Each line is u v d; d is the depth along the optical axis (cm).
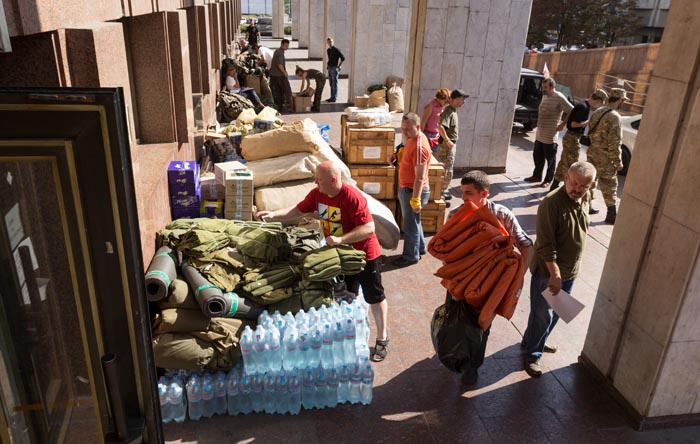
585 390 432
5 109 160
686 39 342
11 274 192
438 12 890
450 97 767
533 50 3650
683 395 386
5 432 195
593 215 815
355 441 370
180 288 387
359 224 414
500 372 450
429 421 391
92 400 198
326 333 376
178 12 571
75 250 175
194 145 711
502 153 1003
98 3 326
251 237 448
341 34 2130
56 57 279
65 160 164
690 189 342
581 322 535
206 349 370
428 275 608
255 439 367
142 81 562
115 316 185
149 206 429
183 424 377
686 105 344
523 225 764
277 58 1424
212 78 1097
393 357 464
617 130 739
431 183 686
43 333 205
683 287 350
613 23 3550
